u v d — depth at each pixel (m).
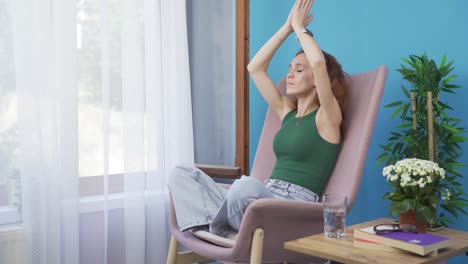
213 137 2.73
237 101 2.28
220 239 1.67
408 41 2.16
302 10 2.06
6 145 1.99
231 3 2.78
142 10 2.34
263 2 2.71
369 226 1.70
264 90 2.20
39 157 2.00
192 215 1.81
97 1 2.24
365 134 1.74
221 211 1.69
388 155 2.19
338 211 1.56
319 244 1.48
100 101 2.26
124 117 2.31
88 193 2.25
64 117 2.10
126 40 2.31
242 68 2.26
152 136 2.42
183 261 2.00
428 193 1.61
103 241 2.28
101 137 2.27
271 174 2.05
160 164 2.43
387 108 2.22
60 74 2.09
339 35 2.39
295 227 1.65
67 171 2.10
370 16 2.28
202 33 2.69
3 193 1.99
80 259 2.23
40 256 2.00
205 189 1.87
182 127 2.55
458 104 2.03
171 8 2.50
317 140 1.93
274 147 2.06
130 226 2.31
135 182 2.32
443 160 1.95
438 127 1.89
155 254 2.43
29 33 2.00
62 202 2.10
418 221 1.58
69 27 2.11
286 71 2.62
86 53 2.22
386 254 1.38
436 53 2.08
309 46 1.91
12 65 1.99
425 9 2.11
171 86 2.52
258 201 1.55
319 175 1.91
